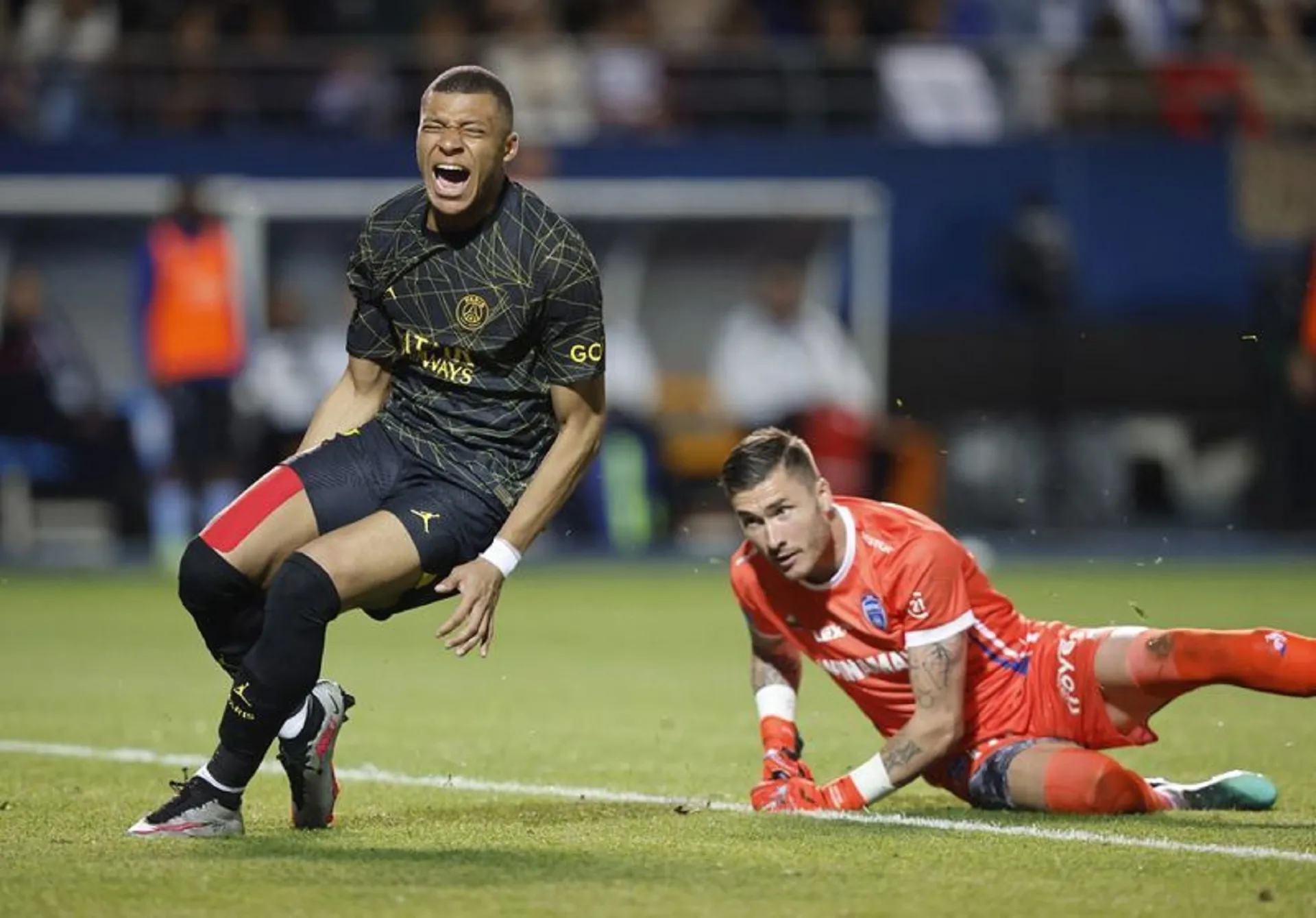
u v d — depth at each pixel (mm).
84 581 55969
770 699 21641
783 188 62562
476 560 18672
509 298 18828
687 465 61906
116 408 59469
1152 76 66625
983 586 20719
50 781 23344
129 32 64500
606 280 62000
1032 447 63812
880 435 61781
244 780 18516
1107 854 17703
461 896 15484
